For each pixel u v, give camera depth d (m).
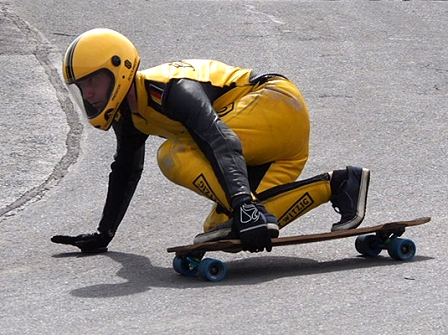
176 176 11.15
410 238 12.41
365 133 18.34
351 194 11.47
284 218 11.45
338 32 25.05
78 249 12.61
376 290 10.19
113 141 18.06
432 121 19.09
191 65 11.38
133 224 13.66
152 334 9.05
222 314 9.55
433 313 9.41
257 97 11.30
